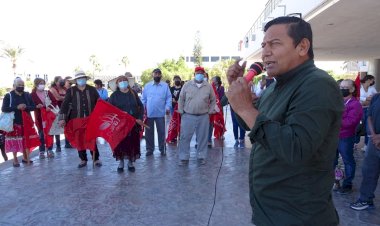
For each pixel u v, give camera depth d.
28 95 7.75
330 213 1.74
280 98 1.71
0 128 7.26
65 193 5.71
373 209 4.81
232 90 1.59
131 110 6.91
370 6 7.89
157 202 5.21
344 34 12.49
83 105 7.27
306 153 1.45
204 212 4.79
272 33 1.69
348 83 5.34
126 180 6.39
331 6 7.87
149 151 8.45
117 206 5.09
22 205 5.19
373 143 4.51
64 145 10.16
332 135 1.61
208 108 7.49
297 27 1.65
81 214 4.82
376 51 19.16
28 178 6.63
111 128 6.84
